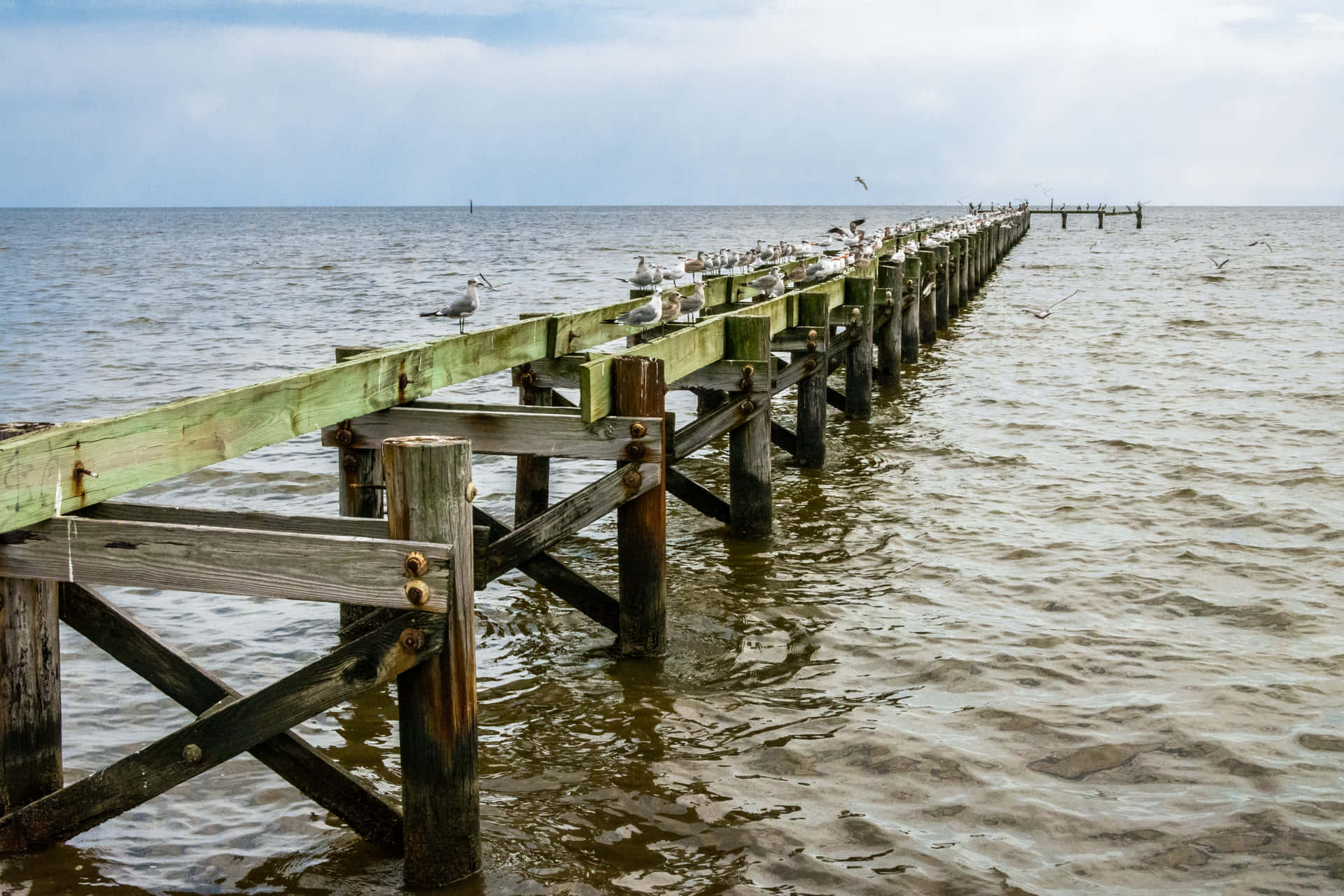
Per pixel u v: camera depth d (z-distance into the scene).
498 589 9.82
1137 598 9.43
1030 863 5.71
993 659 8.21
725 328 10.91
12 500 5.09
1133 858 5.73
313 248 84.19
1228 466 13.80
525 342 10.30
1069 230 113.56
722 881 5.57
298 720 5.25
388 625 5.12
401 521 5.12
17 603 5.47
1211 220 168.88
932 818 6.13
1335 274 46.66
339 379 7.45
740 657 8.35
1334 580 9.80
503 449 8.00
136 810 6.22
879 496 12.80
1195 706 7.36
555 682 7.95
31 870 5.55
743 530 11.18
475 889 5.45
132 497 12.73
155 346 25.84
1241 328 27.89
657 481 7.93
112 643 5.82
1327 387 19.09
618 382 7.99
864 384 16.95
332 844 5.88
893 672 8.05
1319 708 7.34
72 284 45.72
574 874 5.60
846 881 5.56
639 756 6.85
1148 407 17.75
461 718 5.30
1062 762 6.70
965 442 15.47
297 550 5.09
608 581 10.09
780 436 14.35
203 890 5.50
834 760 6.78
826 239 95.38
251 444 6.64
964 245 33.94
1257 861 5.68
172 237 110.31
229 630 8.88
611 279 49.66
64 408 18.28
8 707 5.50
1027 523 11.66
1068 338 26.44
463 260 66.56
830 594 9.66
